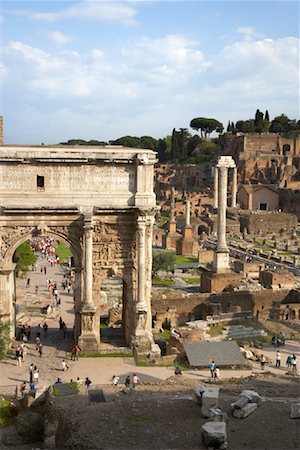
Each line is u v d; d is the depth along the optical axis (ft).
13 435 110.42
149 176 177.88
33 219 172.14
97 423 84.38
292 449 73.46
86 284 175.52
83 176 174.81
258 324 223.51
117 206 174.70
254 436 77.10
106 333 198.29
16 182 170.71
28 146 187.62
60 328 201.98
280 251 447.83
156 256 319.06
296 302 253.65
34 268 346.54
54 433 96.68
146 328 179.11
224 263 282.97
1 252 172.35
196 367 166.40
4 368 161.48
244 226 588.91
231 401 89.97
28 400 121.70
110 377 155.43
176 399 93.40
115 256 180.14
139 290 177.27
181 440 76.84
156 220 605.31
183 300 237.25
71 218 174.91
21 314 226.99
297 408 83.35
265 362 178.09
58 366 163.73
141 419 84.99
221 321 221.25
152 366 166.91
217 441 73.20
